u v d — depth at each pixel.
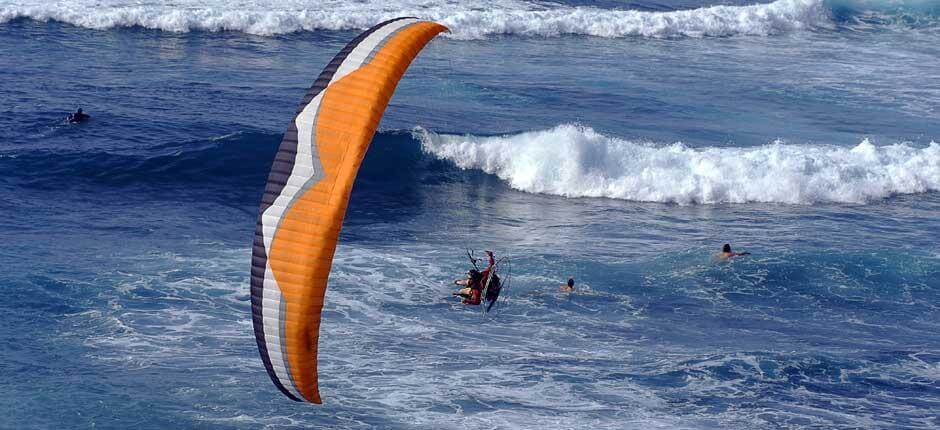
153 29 78.69
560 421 26.67
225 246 41.66
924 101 72.62
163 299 34.88
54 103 59.25
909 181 55.56
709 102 69.88
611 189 53.84
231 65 71.12
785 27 95.88
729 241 46.00
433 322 34.41
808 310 37.59
